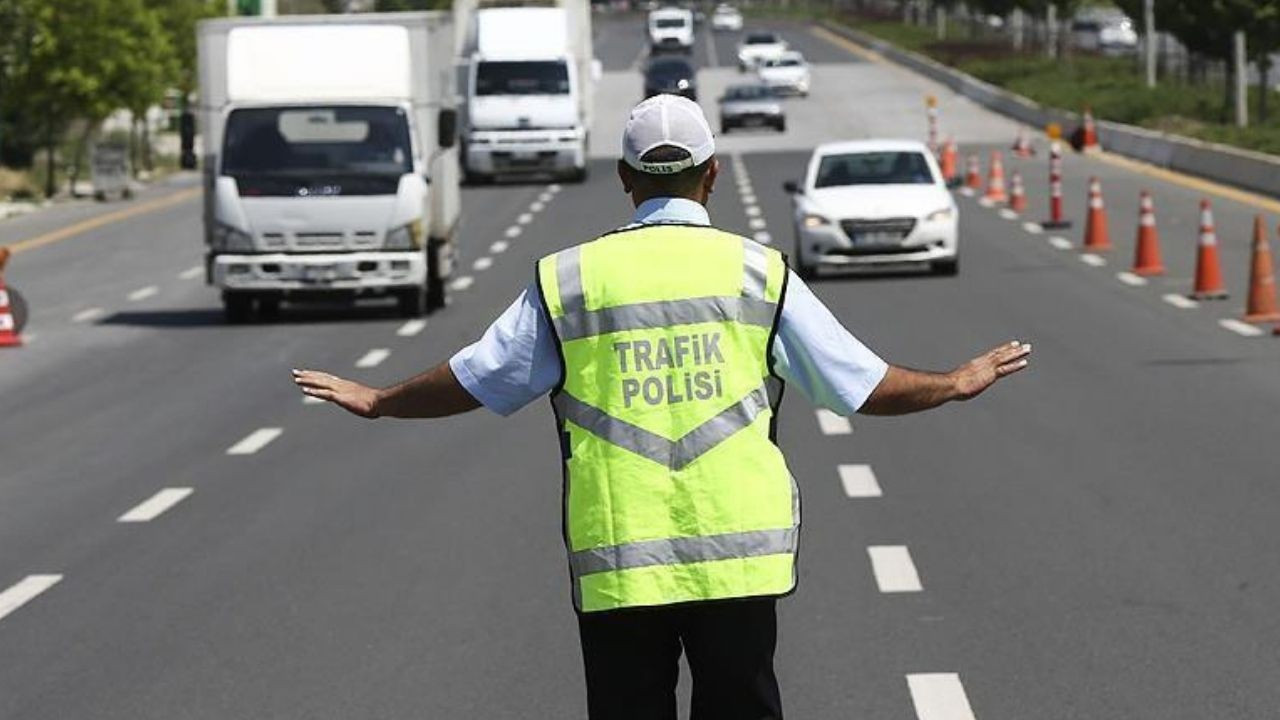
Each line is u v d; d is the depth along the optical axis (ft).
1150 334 164.45
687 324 39.19
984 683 66.74
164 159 490.08
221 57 198.29
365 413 40.34
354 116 197.06
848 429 123.13
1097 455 111.24
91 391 151.84
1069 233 261.65
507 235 286.66
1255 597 77.92
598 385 39.19
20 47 390.21
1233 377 139.64
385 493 105.91
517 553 89.40
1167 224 265.34
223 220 193.67
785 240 261.24
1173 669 67.97
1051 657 69.77
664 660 39.86
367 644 73.92
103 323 198.49
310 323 195.31
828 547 89.04
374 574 85.87
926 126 548.31
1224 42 449.48
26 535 97.40
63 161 448.24
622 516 38.83
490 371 39.65
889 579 82.23
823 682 67.31
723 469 38.88
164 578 86.53
